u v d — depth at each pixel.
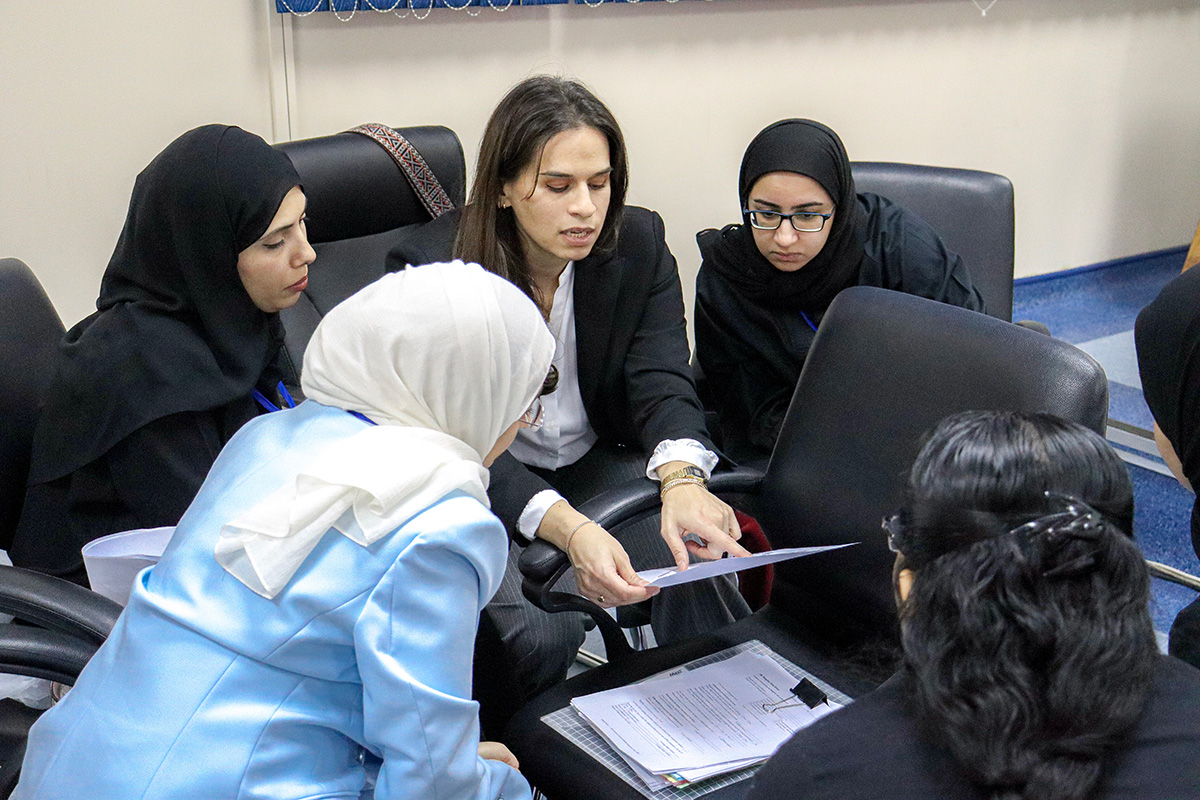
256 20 2.61
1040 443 0.80
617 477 1.91
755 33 3.36
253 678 1.00
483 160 1.70
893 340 1.45
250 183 1.56
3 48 2.33
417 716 0.99
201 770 0.97
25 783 1.03
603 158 1.65
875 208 2.11
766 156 1.91
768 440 2.07
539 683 1.65
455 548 1.01
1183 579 1.51
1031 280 4.46
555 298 1.83
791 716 1.34
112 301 1.61
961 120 3.98
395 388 1.08
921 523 0.82
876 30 3.61
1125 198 4.63
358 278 2.21
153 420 1.52
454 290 1.08
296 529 1.00
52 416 1.55
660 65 3.23
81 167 2.50
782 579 1.60
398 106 2.86
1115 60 4.31
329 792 1.03
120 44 2.46
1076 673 0.73
